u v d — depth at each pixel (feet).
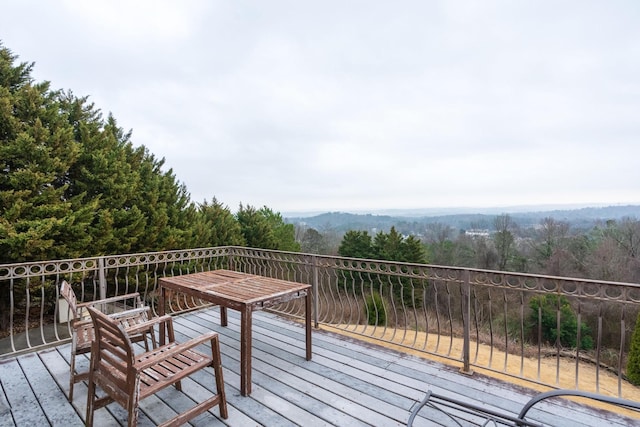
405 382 8.25
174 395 7.59
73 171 29.37
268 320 13.29
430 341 17.95
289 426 6.50
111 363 5.81
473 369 9.36
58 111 28.43
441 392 7.78
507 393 7.73
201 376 8.50
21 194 23.26
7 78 26.96
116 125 37.78
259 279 10.58
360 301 20.35
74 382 7.39
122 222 29.37
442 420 6.71
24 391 7.81
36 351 10.03
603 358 26.45
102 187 29.35
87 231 26.66
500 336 28.43
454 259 56.44
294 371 8.84
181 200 39.45
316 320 12.19
